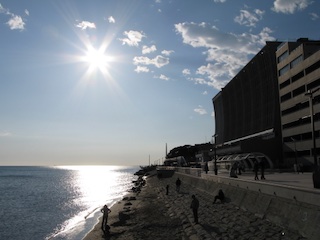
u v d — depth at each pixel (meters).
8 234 33.00
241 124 118.12
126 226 29.98
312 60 69.69
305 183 26.66
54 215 45.84
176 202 41.19
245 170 65.50
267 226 19.73
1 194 78.69
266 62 92.56
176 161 148.25
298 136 77.12
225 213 26.56
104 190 91.50
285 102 82.31
